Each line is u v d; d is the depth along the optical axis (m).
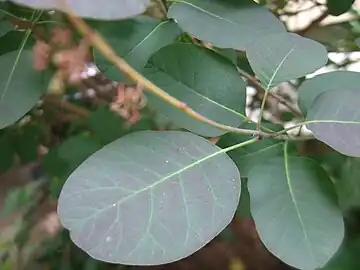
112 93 0.29
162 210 0.13
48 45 0.19
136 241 0.13
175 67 0.17
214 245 0.41
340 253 0.28
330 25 0.27
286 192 0.15
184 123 0.16
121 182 0.14
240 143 0.16
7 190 0.39
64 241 0.35
